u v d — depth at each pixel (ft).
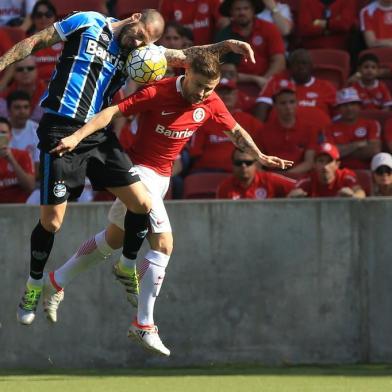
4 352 91.20
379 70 132.77
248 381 82.94
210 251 90.53
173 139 80.12
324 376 85.30
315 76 133.28
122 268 80.12
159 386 80.84
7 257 90.58
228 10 134.10
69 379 84.99
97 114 73.00
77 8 140.05
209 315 90.68
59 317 91.04
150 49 74.84
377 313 90.84
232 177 108.17
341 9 138.21
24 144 118.73
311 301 90.74
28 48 72.59
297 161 118.93
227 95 121.08
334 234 90.68
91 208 90.17
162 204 81.76
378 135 120.16
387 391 77.97
